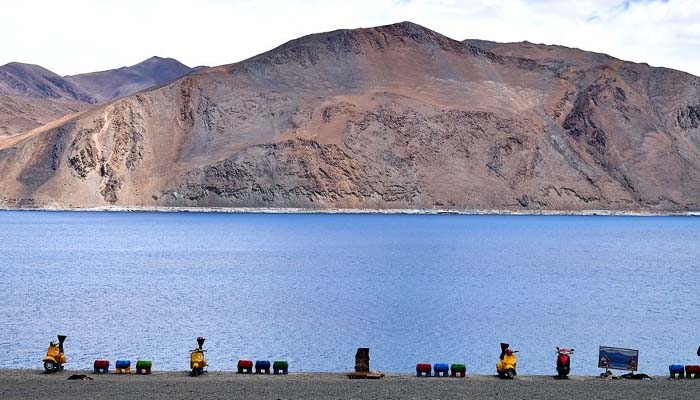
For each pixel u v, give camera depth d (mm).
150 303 79875
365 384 41188
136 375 43594
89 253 140125
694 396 38812
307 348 59562
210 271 111438
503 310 78312
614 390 40125
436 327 68688
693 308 81250
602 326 70000
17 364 52406
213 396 37594
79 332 63875
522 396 38406
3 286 92625
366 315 74062
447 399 37562
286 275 106812
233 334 64312
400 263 126375
